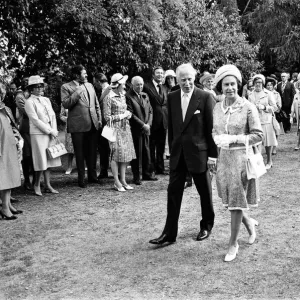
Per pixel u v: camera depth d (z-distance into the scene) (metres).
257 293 4.28
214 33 16.45
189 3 15.34
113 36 11.72
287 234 5.84
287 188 8.27
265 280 4.55
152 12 12.22
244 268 4.85
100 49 11.85
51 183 9.36
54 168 11.15
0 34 10.31
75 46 11.80
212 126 5.53
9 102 11.18
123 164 8.55
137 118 8.79
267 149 10.13
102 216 6.98
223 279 4.61
